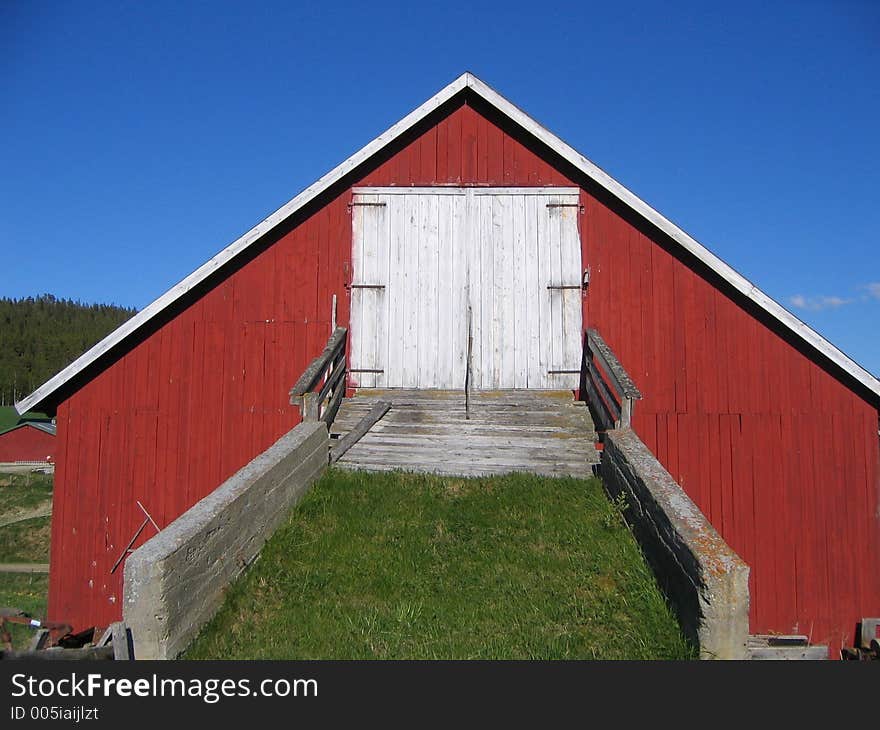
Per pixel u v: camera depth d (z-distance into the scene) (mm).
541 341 11695
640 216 11703
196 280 11516
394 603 6469
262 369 11500
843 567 10570
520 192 12000
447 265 11906
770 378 11086
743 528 10719
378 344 11766
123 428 11344
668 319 11391
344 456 9859
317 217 11969
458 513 8188
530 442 10117
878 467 10789
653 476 7258
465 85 11930
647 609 6254
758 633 10391
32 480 48438
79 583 10977
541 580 6820
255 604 6414
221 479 11195
